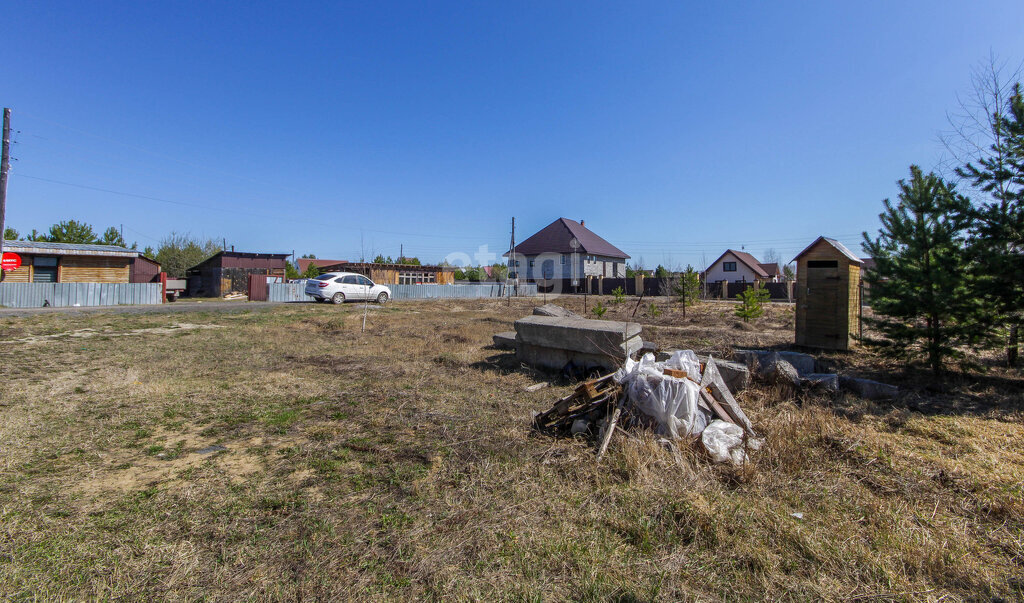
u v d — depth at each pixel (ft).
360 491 10.39
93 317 44.14
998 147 17.71
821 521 9.04
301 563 7.86
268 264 102.42
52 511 9.48
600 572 7.55
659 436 12.62
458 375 22.39
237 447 13.14
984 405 16.05
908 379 19.81
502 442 13.25
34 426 14.56
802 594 7.06
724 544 8.25
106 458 12.30
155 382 20.51
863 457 11.84
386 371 23.17
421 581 7.37
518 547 8.23
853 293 27.22
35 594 7.02
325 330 40.16
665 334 36.09
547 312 40.06
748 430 13.23
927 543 8.28
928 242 19.76
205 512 9.48
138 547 8.27
